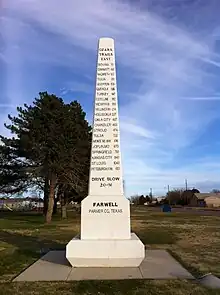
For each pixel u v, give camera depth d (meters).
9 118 31.69
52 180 29.94
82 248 8.91
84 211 9.49
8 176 33.06
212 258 11.02
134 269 8.73
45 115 27.62
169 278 7.82
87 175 29.88
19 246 14.05
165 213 49.88
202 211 57.16
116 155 10.01
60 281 7.58
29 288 7.05
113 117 10.27
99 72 10.61
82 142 28.47
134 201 132.88
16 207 63.16
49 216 29.83
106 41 10.84
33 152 28.62
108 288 6.96
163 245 14.39
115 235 9.36
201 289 6.86
